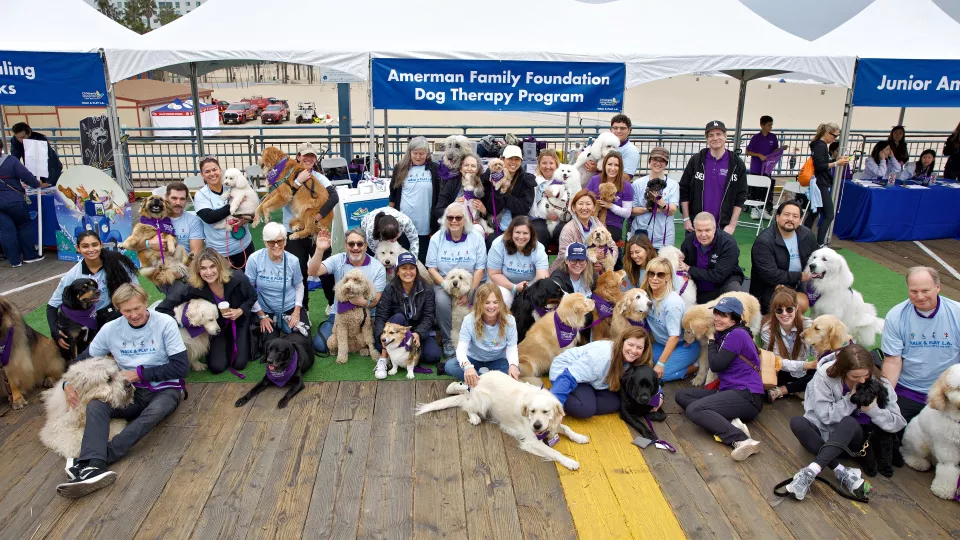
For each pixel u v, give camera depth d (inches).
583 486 148.0
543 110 300.2
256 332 211.3
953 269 321.1
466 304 208.7
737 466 156.8
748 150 430.9
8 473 148.5
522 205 257.4
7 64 275.1
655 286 192.4
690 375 204.2
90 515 135.0
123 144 452.8
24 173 303.3
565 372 172.7
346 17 306.8
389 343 193.9
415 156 261.3
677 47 315.3
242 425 170.4
